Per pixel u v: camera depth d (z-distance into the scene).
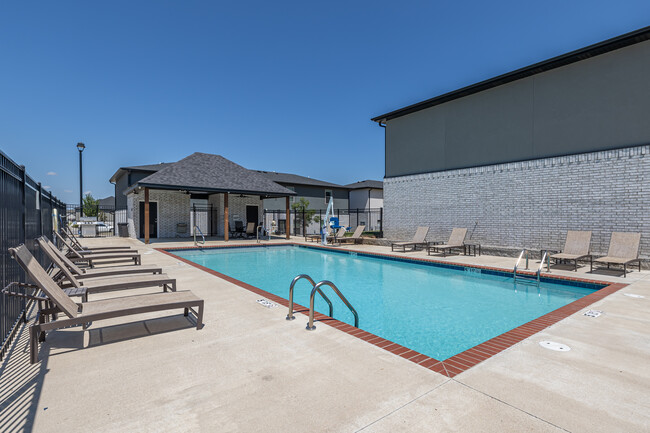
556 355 3.33
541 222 11.10
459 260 10.86
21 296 3.42
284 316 4.63
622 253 8.63
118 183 28.67
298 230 28.16
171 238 20.23
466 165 13.41
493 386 2.71
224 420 2.26
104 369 3.04
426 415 2.30
